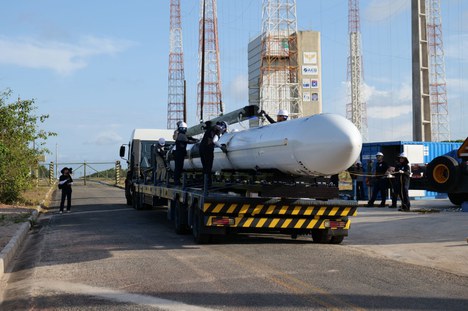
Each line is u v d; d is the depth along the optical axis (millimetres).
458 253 9969
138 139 23031
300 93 76688
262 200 10750
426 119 29781
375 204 20688
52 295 6992
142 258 9617
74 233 13727
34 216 18094
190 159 15398
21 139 22672
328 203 11031
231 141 12789
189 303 6453
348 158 9719
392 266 8766
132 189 23219
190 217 12000
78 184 52938
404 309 6117
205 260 9359
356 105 84938
